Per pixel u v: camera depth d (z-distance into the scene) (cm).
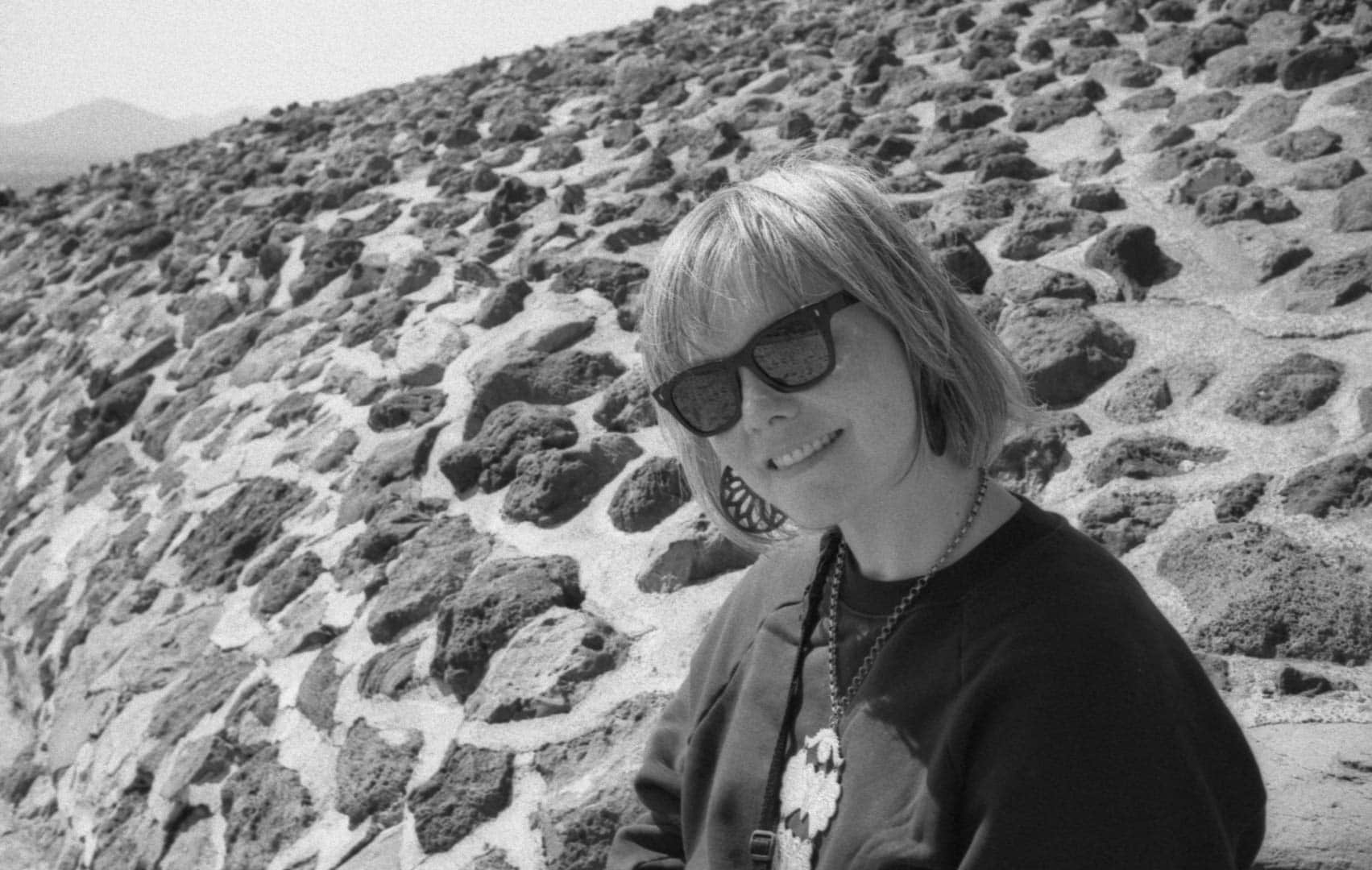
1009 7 790
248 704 461
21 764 589
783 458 150
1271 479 316
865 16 904
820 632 160
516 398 505
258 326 745
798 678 160
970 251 462
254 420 649
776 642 167
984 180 552
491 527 449
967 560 146
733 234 148
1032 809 130
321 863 368
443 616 400
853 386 146
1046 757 130
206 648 518
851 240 144
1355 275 377
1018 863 129
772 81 785
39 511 795
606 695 349
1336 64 534
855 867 141
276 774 417
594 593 391
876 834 141
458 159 835
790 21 972
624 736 333
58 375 942
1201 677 143
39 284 1147
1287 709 251
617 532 412
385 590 445
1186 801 130
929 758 139
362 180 870
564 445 466
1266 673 263
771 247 145
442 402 544
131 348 865
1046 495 346
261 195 965
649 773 192
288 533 542
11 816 568
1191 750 133
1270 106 525
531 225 676
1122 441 346
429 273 666
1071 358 384
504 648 378
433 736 376
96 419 804
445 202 761
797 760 154
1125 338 397
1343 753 234
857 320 147
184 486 650
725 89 802
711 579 379
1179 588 294
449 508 478
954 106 639
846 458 148
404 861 344
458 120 926
